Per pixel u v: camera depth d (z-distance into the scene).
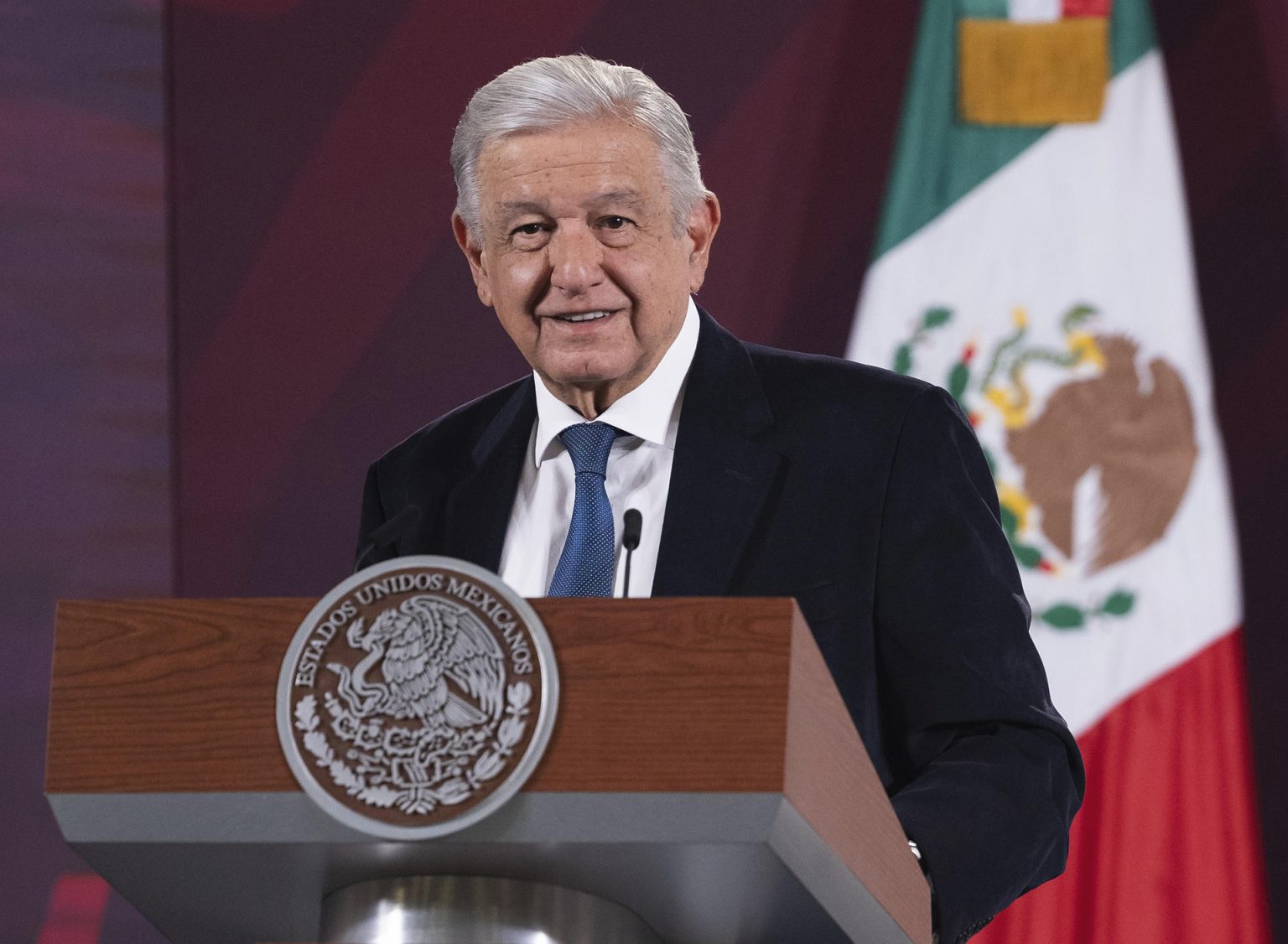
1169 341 15.01
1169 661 14.54
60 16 16.23
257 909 5.91
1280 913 14.15
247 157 16.11
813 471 7.94
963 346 15.26
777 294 15.57
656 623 5.00
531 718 4.98
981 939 14.34
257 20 16.23
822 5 15.80
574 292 7.85
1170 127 15.30
